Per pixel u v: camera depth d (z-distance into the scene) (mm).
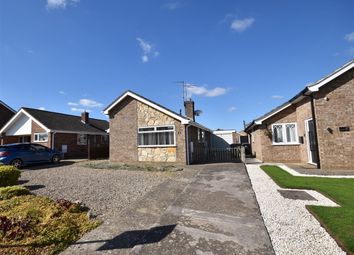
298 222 4926
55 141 23891
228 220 5133
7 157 15445
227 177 10117
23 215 5086
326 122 11914
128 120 17969
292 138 15969
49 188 8492
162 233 4512
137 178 10297
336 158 11688
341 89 11852
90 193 7605
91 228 4762
